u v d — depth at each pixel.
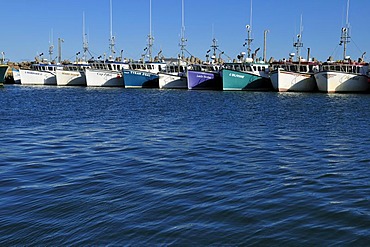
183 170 13.13
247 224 8.38
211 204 9.60
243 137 20.52
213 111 34.75
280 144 18.47
